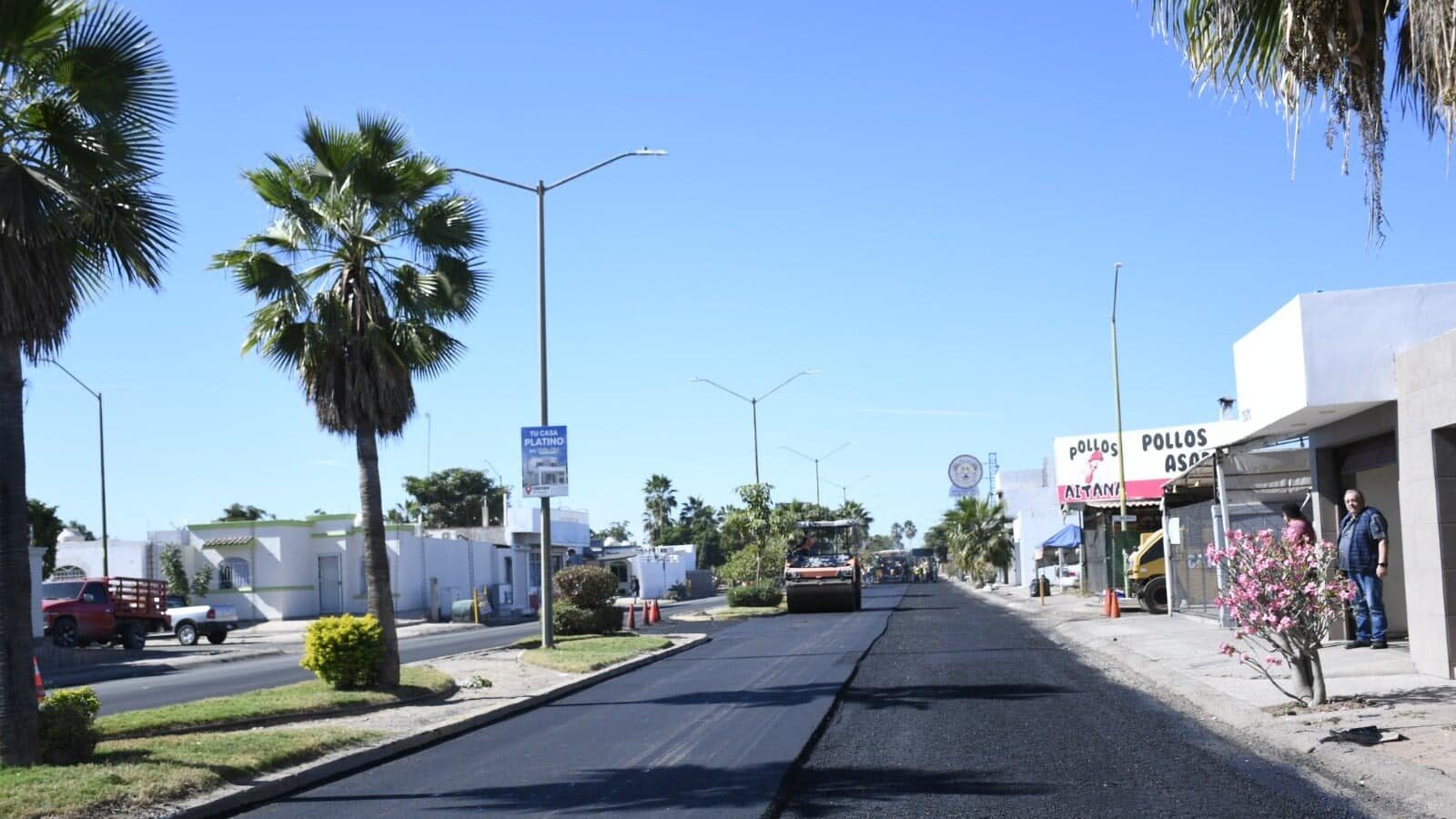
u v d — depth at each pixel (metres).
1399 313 16.72
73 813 9.04
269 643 40.38
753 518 52.78
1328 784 9.43
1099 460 55.03
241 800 10.21
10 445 10.78
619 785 10.42
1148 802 8.98
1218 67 9.39
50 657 31.17
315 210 18.70
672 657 24.97
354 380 18.33
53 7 11.19
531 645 28.75
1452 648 13.87
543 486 26.34
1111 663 19.95
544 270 26.39
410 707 16.50
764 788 9.94
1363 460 18.31
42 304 10.73
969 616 36.31
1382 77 8.92
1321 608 12.61
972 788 9.69
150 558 53.00
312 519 54.75
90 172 11.45
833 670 19.91
